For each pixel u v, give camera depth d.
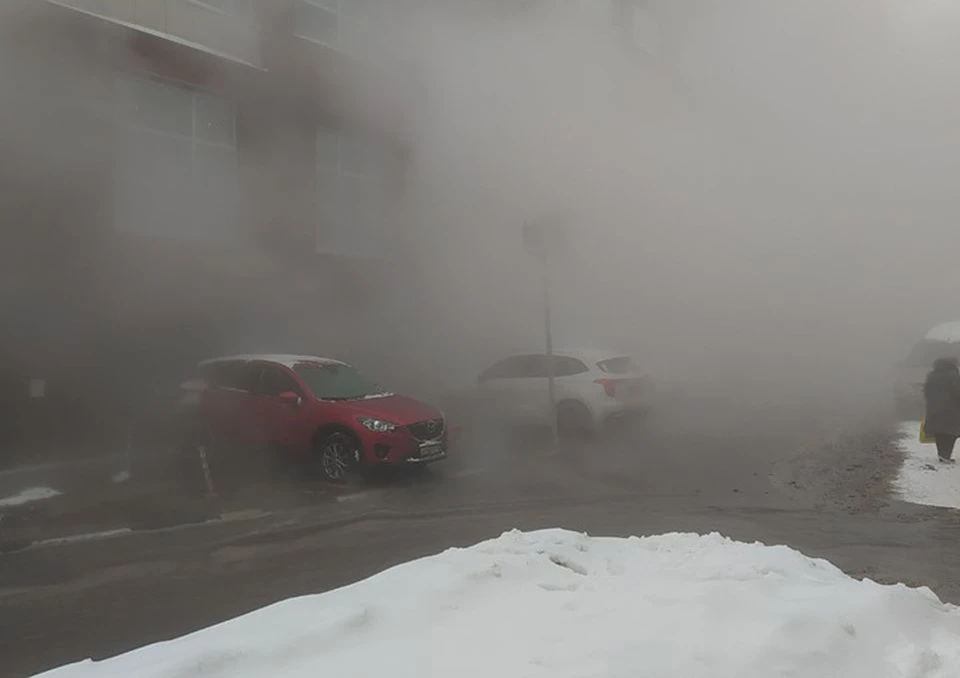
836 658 1.59
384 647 1.65
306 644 1.66
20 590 2.88
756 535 3.61
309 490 4.62
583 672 1.47
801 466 5.26
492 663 1.53
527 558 2.26
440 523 3.87
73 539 3.57
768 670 1.50
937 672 1.59
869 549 3.37
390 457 4.71
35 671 2.18
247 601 2.75
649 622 1.71
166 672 1.52
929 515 3.99
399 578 2.10
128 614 2.63
